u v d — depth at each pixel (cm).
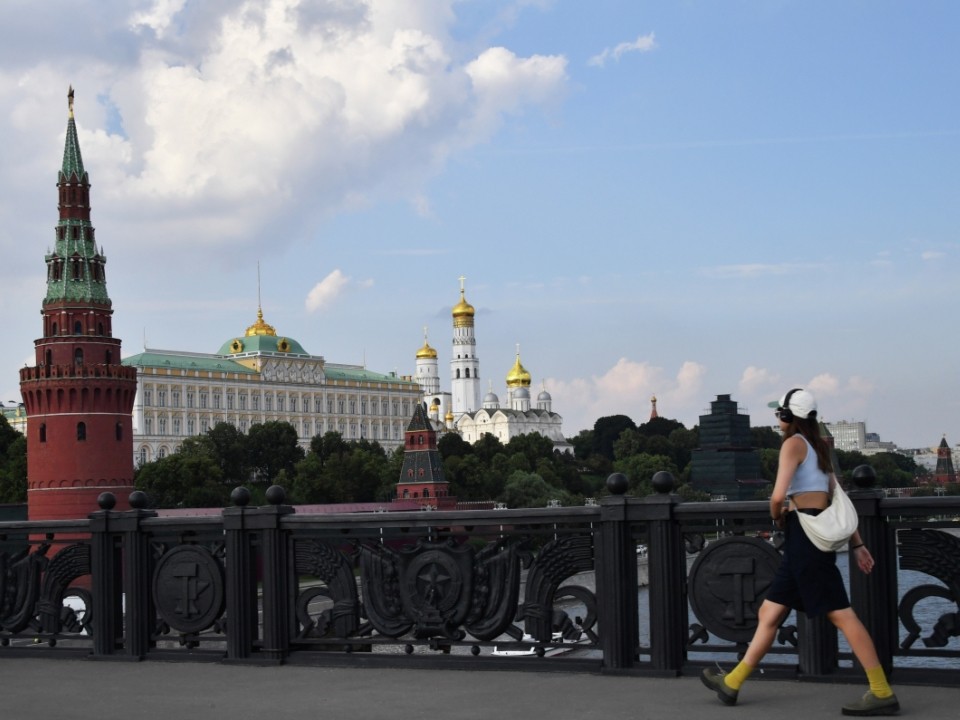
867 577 1312
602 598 1403
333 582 1547
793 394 1229
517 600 1458
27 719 1296
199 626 1608
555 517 1426
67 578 1705
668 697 1280
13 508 12756
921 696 1249
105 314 12750
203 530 1620
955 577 1289
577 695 1306
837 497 1204
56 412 12338
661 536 1379
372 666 1509
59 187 12756
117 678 1519
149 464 17812
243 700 1356
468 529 1483
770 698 1262
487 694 1333
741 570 1349
